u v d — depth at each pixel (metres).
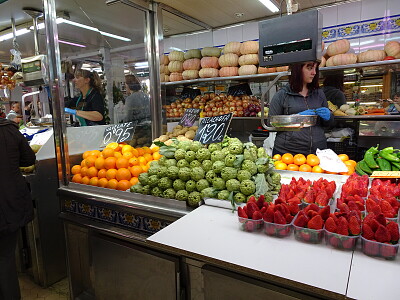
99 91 3.04
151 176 1.69
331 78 3.62
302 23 1.54
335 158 1.95
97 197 1.87
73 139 2.40
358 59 3.13
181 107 4.26
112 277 1.72
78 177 2.12
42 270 2.56
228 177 1.46
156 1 2.91
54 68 2.18
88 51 3.01
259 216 1.19
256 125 4.00
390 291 0.81
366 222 1.04
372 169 1.84
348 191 1.39
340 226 1.04
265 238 1.15
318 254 1.03
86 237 2.02
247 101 3.82
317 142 2.52
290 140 2.56
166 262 1.45
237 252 1.05
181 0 2.88
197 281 1.39
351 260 0.98
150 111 3.16
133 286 1.62
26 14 3.24
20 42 4.16
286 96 2.58
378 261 0.97
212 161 1.55
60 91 2.20
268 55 1.67
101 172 1.98
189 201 1.54
